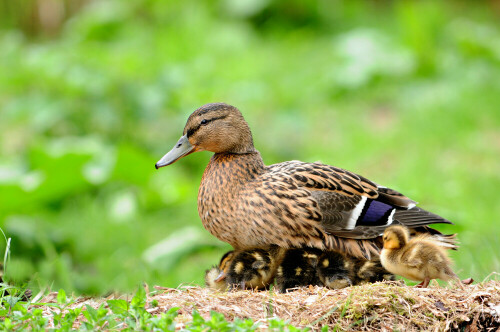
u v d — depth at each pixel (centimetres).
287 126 1591
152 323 611
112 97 1497
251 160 848
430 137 1602
